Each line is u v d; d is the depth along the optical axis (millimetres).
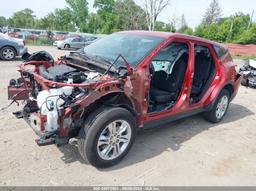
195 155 4160
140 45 4195
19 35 28000
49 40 27750
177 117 4602
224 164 3977
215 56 5266
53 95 3207
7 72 8820
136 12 48219
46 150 3906
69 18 68000
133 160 3857
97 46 4633
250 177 3701
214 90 5242
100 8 65250
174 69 4523
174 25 42969
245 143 4766
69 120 3256
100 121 3303
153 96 4371
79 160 3730
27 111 3863
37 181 3242
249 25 56719
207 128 5305
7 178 3246
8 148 3879
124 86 3525
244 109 6926
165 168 3734
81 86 3189
